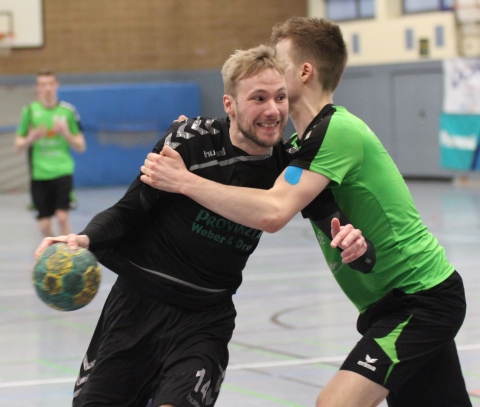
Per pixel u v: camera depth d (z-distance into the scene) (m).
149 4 26.62
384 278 4.04
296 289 10.31
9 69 25.50
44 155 13.16
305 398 6.00
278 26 4.29
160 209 4.07
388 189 4.01
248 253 4.11
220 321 4.08
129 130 25.09
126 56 26.59
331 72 4.17
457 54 22.78
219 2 27.09
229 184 3.96
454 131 22.45
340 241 3.70
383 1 24.28
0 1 25.31
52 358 7.30
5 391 6.31
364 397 3.80
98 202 20.98
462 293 4.10
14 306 9.58
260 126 3.78
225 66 3.87
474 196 20.02
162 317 4.02
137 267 4.05
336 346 7.51
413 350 3.88
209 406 3.92
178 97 25.67
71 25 26.00
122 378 4.04
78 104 24.56
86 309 9.39
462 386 4.17
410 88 23.44
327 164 3.84
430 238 4.15
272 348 7.49
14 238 15.50
